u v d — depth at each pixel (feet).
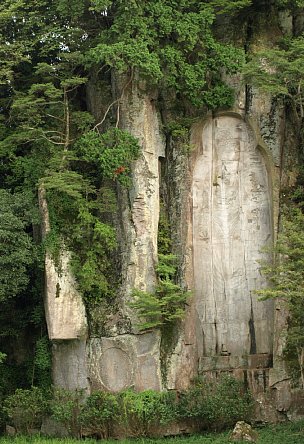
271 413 100.94
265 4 113.60
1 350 113.70
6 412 104.47
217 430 98.37
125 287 104.32
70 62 111.45
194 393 99.19
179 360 102.63
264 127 109.81
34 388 103.65
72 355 103.91
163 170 110.22
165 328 103.91
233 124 111.24
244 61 107.45
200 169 110.73
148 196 106.63
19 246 102.42
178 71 106.93
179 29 105.09
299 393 100.83
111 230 104.94
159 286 103.09
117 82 109.60
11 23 118.52
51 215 106.22
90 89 115.24
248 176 110.42
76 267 104.68
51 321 103.04
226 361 107.24
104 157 102.73
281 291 88.58
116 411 97.71
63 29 115.34
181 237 107.45
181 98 111.04
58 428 101.76
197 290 108.58
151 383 100.94
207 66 107.96
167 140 110.63
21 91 119.44
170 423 98.68
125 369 101.81
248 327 108.17
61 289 103.76
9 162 117.39
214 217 110.11
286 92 103.35
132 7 103.86
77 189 105.40
